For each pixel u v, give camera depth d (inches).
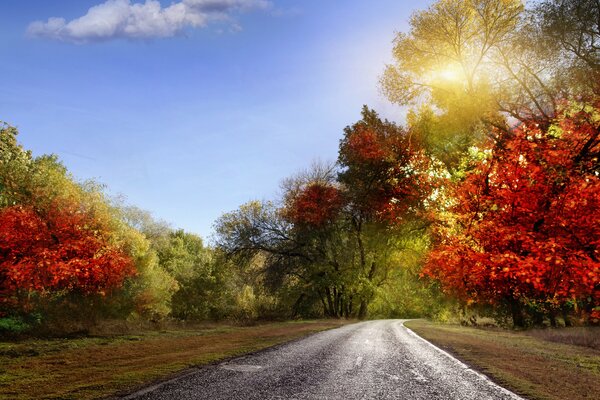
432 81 789.9
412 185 1085.8
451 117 730.2
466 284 633.6
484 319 1391.5
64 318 822.5
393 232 1259.8
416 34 770.8
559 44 570.6
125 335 743.7
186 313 2395.4
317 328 968.3
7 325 738.8
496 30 678.5
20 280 743.1
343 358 437.4
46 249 785.6
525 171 565.3
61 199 871.1
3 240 745.6
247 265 2085.4
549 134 565.0
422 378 329.7
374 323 1325.0
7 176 853.8
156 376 328.8
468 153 738.8
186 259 2586.1
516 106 654.5
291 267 1953.7
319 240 1931.6
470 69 716.7
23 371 368.2
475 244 578.9
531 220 532.4
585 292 505.7
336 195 1812.3
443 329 991.6
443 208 761.6
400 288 2258.9
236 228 2003.0
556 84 586.6
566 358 486.9
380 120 1435.8
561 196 511.2
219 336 754.8
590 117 529.7
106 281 918.4
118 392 272.8
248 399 257.8
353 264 1932.8
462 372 358.6
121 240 994.1
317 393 275.0
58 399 254.5
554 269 482.0
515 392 282.8
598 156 523.5
